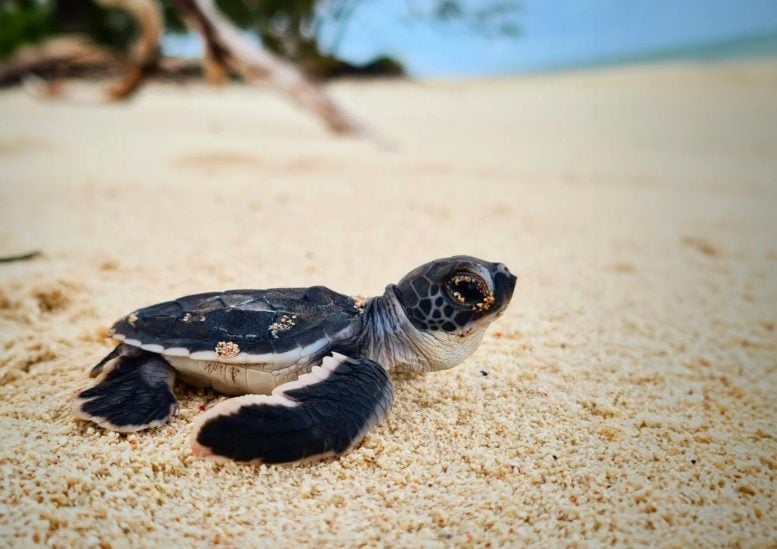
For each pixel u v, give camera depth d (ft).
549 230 0.80
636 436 0.36
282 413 0.30
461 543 0.27
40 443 0.32
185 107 2.64
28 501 0.28
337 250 0.66
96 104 2.53
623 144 1.69
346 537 0.27
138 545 0.26
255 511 0.29
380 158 1.29
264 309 0.35
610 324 0.52
